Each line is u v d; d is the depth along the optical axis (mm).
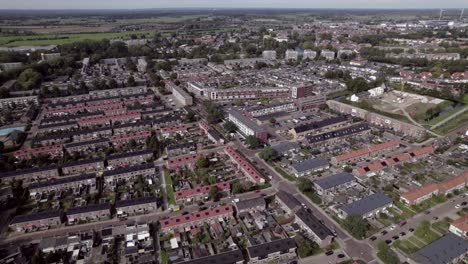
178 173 181375
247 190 165625
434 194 158125
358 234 129500
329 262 119562
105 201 157250
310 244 125000
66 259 121625
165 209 151500
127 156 193875
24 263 119438
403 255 121938
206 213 141375
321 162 186625
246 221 141250
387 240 129875
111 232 132625
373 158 198250
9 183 172625
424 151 199375
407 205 151750
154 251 125250
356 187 167250
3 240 132125
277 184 172125
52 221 140750
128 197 159250
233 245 126250
